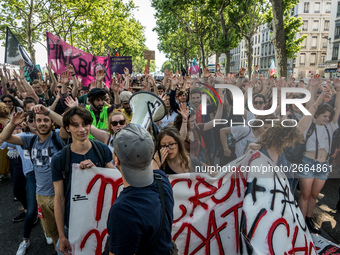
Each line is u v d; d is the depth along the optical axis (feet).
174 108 14.52
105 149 7.56
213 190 7.38
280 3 28.40
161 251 4.48
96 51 115.34
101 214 7.02
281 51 29.12
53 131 9.28
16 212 13.00
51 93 22.35
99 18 74.33
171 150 7.82
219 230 7.47
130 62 31.01
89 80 22.93
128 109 12.56
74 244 6.97
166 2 69.97
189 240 7.54
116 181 7.02
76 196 6.95
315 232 10.40
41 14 70.44
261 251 6.18
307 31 159.43
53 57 21.53
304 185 9.62
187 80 15.96
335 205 13.16
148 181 4.52
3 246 10.38
